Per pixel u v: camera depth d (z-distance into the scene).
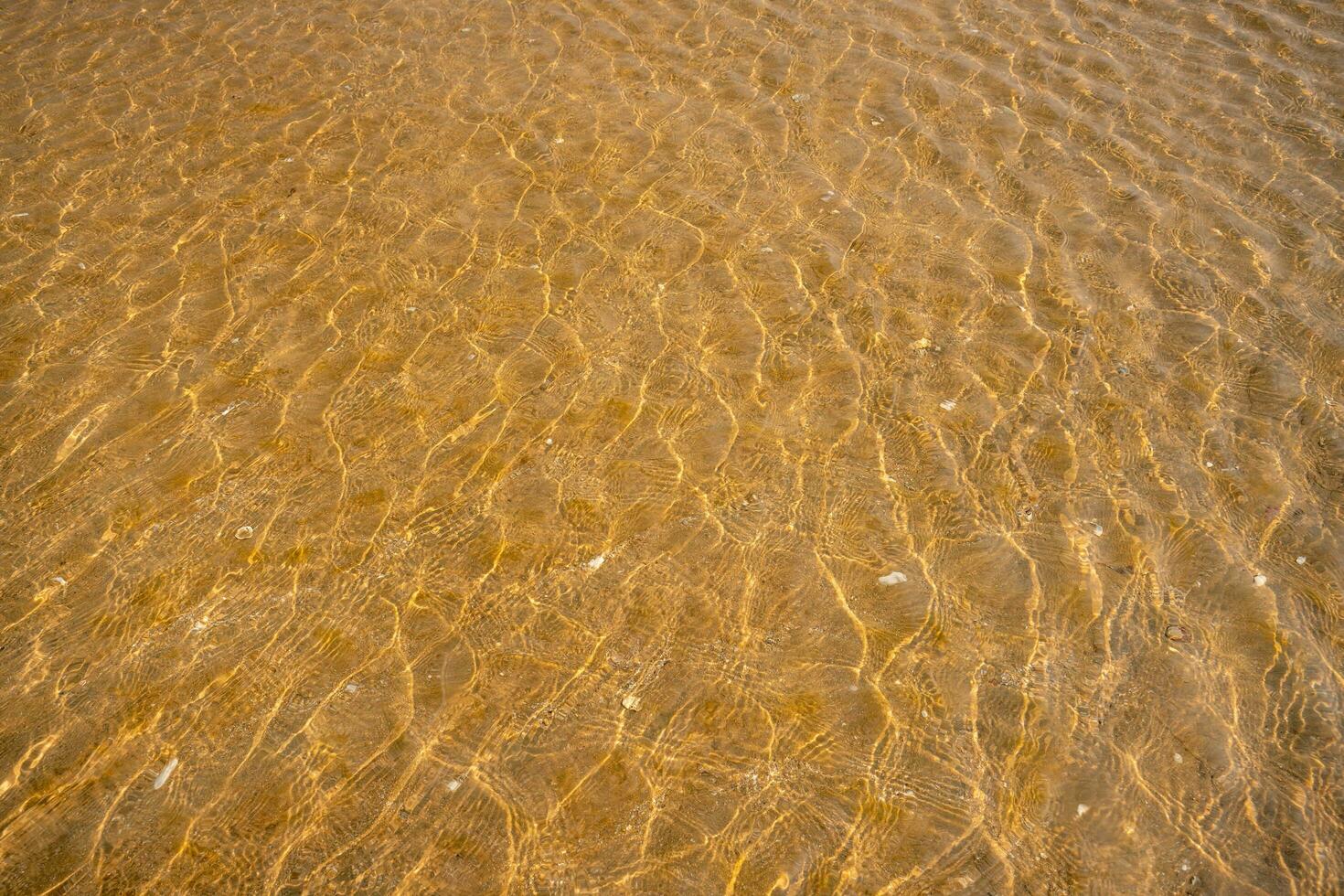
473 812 1.23
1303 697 1.27
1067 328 1.70
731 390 1.64
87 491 1.53
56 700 1.32
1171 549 1.41
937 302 1.76
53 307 1.81
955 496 1.49
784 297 1.78
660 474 1.53
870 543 1.44
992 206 1.94
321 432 1.60
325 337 1.75
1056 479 1.50
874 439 1.56
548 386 1.66
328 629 1.38
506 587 1.42
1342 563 1.38
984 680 1.31
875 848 1.19
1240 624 1.34
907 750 1.26
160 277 1.86
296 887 1.19
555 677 1.33
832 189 1.99
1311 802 1.20
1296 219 1.85
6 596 1.42
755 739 1.28
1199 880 1.16
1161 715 1.27
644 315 1.77
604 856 1.20
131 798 1.25
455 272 1.86
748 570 1.42
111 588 1.43
